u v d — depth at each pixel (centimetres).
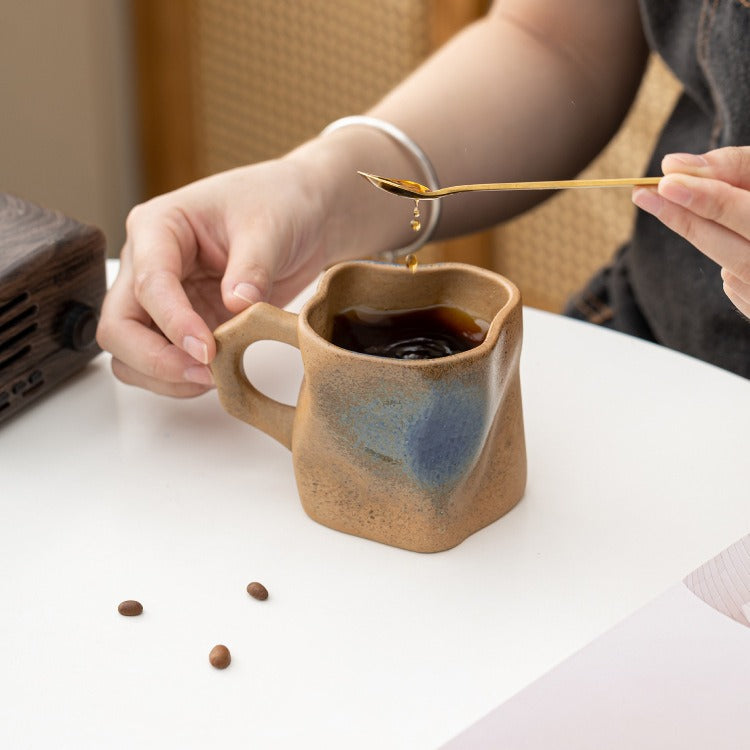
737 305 80
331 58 180
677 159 75
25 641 73
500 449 77
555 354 90
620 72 105
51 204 185
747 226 74
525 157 103
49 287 86
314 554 77
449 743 69
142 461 83
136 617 74
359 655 72
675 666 71
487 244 184
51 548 78
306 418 76
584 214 174
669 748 68
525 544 78
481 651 72
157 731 69
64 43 176
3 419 85
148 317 86
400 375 72
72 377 89
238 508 80
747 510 79
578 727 69
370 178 75
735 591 73
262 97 191
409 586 76
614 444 84
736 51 92
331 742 69
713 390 87
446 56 103
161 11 183
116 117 188
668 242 100
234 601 75
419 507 76
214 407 87
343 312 79
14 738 69
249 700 71
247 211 88
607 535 78
